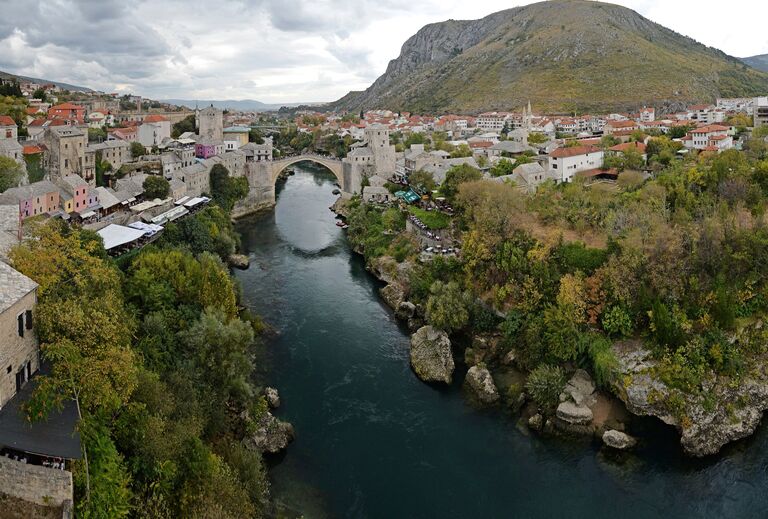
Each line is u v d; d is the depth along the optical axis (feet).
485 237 280.51
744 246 231.71
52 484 105.09
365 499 168.04
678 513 163.94
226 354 199.41
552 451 190.80
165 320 211.00
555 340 226.99
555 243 259.60
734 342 215.10
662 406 201.05
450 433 199.82
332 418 206.90
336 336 273.13
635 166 420.36
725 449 191.11
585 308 232.94
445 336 251.80
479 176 396.37
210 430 177.06
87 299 161.58
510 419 208.54
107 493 117.70
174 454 141.59
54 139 374.43
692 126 569.64
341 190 586.86
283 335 272.31
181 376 180.34
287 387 226.58
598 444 193.67
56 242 176.65
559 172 428.97
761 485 174.50
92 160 416.67
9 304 118.42
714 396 199.72
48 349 126.52
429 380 232.53
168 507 130.72
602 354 217.56
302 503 165.07
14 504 103.09
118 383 135.85
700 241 235.61
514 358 240.73
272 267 378.12
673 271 229.66
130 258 282.56
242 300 311.47
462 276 288.92
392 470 180.75
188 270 247.29
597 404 211.20
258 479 161.38
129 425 138.62
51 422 117.19
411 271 326.44
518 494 171.32
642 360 213.66
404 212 410.72
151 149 565.94
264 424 191.01
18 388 122.42
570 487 174.29
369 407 214.48
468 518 161.99
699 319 219.00
